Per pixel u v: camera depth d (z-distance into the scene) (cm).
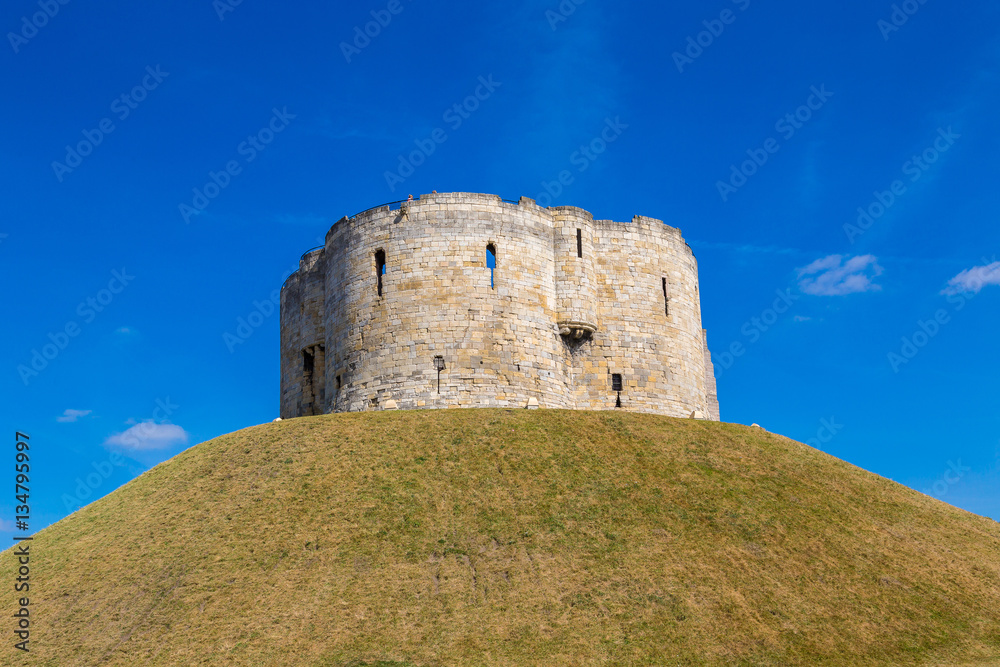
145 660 3884
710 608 4069
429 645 3872
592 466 5169
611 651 3809
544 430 5528
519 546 4481
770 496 5031
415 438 5431
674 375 6825
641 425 5712
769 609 4088
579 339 6575
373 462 5200
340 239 6638
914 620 4109
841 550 4597
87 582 4472
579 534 4575
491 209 6391
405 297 6238
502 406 6097
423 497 4862
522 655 3797
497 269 6312
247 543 4591
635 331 6750
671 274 7019
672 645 3844
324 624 4009
